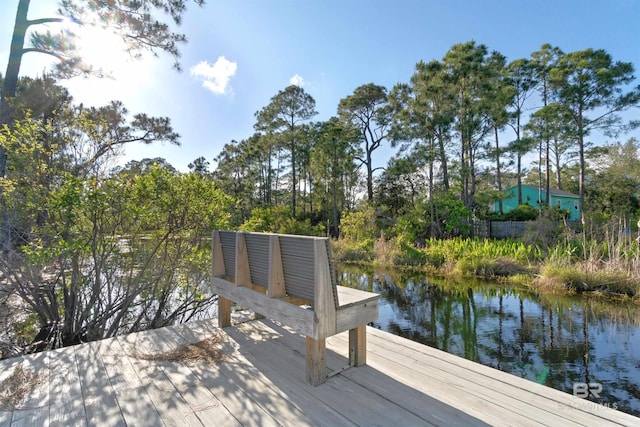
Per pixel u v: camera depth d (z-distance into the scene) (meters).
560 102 15.18
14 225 3.34
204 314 4.33
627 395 2.59
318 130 21.16
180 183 3.67
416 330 4.27
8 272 3.23
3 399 1.66
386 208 16.88
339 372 1.97
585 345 3.68
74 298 3.41
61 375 1.95
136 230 3.67
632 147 24.98
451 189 13.95
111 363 2.12
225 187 23.92
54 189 3.31
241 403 1.63
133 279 3.65
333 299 1.81
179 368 2.05
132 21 6.11
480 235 13.50
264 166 25.38
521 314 4.92
